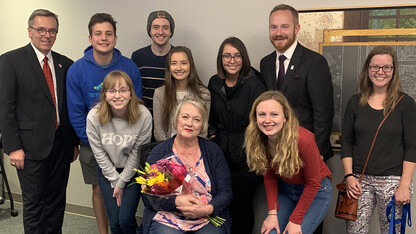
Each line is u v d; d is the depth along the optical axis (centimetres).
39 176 277
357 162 233
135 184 253
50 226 292
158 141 256
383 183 224
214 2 307
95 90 272
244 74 263
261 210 307
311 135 206
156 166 207
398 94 224
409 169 218
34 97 269
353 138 240
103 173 255
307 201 208
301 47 256
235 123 262
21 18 377
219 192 223
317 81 242
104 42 266
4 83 261
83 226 347
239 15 301
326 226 295
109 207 259
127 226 253
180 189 205
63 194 296
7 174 408
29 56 269
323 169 221
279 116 200
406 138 220
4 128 263
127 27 337
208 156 227
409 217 224
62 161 290
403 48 259
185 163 222
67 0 355
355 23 268
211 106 273
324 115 241
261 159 213
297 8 284
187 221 212
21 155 268
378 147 224
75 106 273
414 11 254
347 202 230
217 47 310
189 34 318
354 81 273
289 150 199
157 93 272
